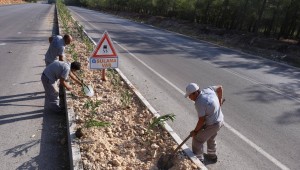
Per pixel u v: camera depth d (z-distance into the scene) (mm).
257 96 9484
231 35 23875
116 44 17672
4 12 35781
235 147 6156
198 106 5020
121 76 9945
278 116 7918
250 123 7367
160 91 9258
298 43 19562
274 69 13758
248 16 24703
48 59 8062
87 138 5488
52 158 5285
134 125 6379
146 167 4934
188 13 33594
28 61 11641
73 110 6625
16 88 8422
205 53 16812
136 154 5359
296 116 7980
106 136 5801
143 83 9961
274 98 9391
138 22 37438
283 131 7031
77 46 13953
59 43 7867
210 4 30016
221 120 5238
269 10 22906
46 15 34875
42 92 8242
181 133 6559
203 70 12469
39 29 21938
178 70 12148
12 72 9961
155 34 24547
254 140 6508
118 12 56344
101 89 8406
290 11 21156
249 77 11875
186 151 5426
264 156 5898
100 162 4930
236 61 15055
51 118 6754
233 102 8773
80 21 31547
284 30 21688
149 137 5898
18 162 5082
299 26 21578
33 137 5895
